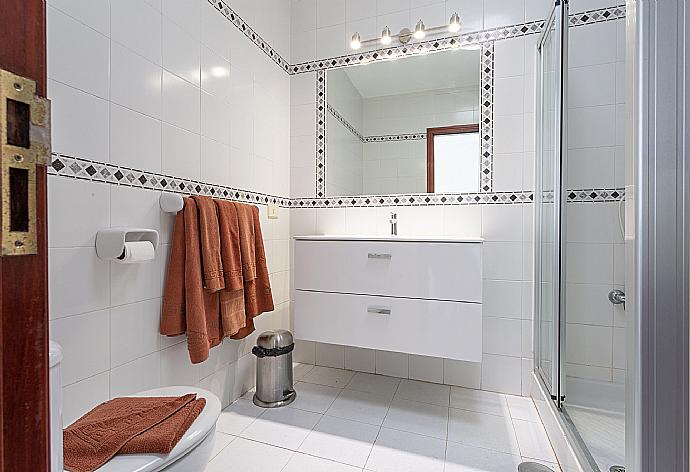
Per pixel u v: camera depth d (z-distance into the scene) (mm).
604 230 1629
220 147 2045
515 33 2262
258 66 2387
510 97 2270
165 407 1194
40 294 318
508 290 2266
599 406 1405
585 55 1797
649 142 834
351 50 2625
